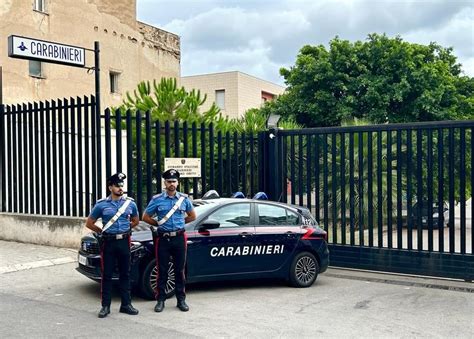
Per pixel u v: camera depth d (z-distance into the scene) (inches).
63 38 798.5
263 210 340.8
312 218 362.6
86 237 307.0
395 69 952.9
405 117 943.0
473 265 363.9
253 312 276.2
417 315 278.4
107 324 248.2
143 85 589.6
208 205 327.6
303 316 270.7
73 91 813.2
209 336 232.7
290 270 341.1
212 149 448.5
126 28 924.6
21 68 730.8
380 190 400.2
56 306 279.6
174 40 1059.9
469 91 1035.3
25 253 409.1
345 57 976.3
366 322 261.9
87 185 422.3
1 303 284.2
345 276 386.9
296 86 1028.5
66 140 431.2
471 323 264.2
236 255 322.0
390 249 394.9
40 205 453.7
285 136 451.8
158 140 430.0
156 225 276.8
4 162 478.6
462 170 369.4
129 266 268.4
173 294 304.3
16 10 727.1
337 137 513.3
